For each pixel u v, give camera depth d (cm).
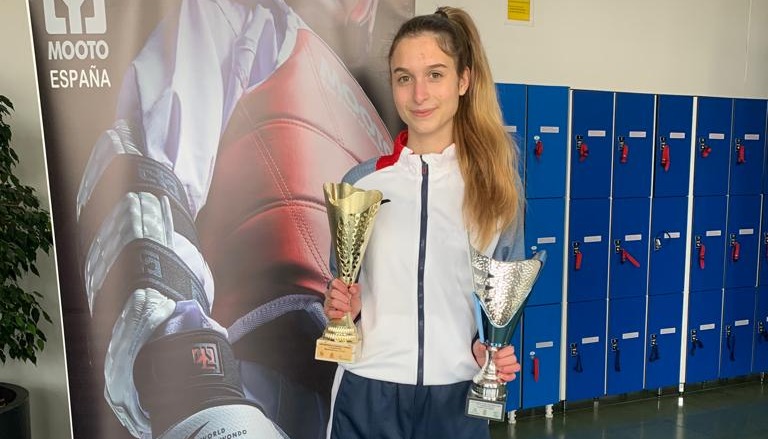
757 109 363
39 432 263
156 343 185
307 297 192
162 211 181
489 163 129
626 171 333
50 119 174
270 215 188
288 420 195
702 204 356
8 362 259
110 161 177
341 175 189
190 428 190
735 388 387
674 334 361
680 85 390
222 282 187
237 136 183
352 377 131
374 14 186
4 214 202
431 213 128
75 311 181
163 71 177
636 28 371
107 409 185
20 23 244
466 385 130
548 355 324
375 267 129
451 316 129
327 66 185
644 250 345
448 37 121
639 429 320
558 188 315
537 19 342
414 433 130
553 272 320
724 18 396
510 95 298
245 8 180
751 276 377
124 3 173
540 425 324
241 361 191
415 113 123
